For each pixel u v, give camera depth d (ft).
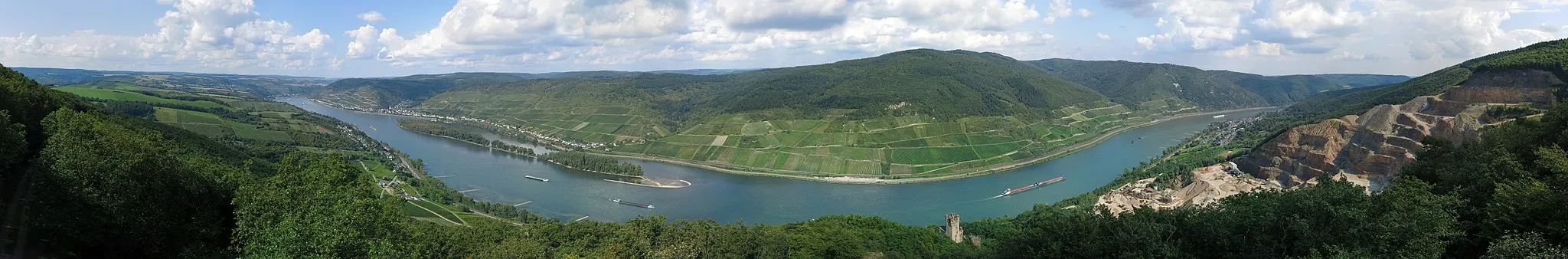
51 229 193.06
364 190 190.90
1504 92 513.45
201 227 218.79
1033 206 610.24
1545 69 518.37
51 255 187.52
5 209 211.00
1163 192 563.48
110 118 459.73
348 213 172.76
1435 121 514.68
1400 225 153.17
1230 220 180.24
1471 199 184.24
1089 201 566.77
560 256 283.38
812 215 635.25
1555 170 166.50
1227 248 178.81
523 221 586.86
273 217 183.32
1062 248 192.95
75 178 194.39
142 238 197.98
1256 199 190.19
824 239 378.32
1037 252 199.11
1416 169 233.55
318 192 183.32
